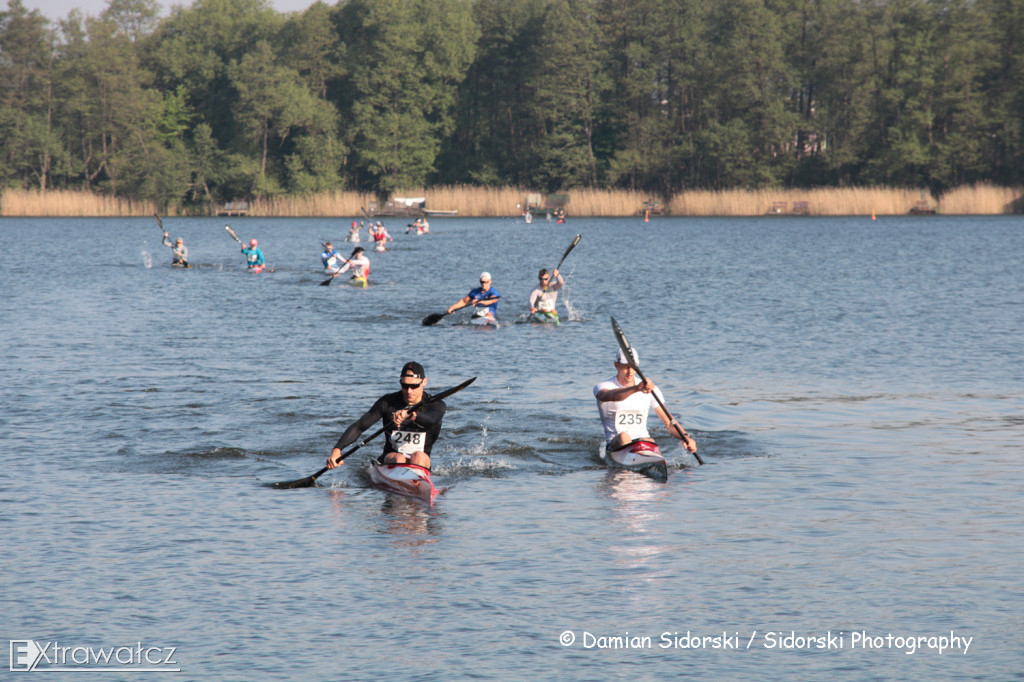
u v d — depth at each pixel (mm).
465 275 115688
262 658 18484
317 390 45344
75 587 21875
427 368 51594
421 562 23531
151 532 25688
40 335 63625
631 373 34188
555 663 18266
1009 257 135375
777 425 38719
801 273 113812
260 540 25172
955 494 29094
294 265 131875
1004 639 19141
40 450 34375
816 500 28641
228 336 63438
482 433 37312
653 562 23453
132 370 50594
